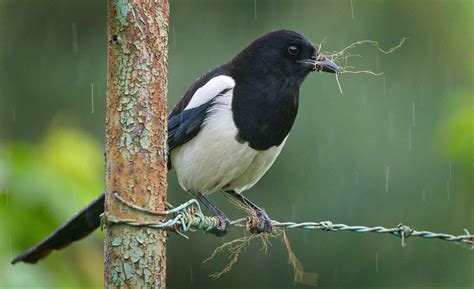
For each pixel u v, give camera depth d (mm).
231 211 14062
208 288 14750
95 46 16969
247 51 8297
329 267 14086
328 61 8359
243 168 8195
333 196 13711
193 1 15055
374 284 13969
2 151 7727
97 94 16562
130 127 5605
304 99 13820
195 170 8156
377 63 14703
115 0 5605
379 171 13812
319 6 14789
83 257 7812
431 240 14016
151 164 5637
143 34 5621
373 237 14016
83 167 7949
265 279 14438
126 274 5566
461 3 15305
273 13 14898
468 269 13945
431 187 13836
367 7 14930
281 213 13789
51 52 17031
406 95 14602
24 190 7574
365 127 13898
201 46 14914
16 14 17469
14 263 7309
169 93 14617
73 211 7695
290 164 13773
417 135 14188
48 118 16562
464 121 11531
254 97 8031
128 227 5582
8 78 17031
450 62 15039
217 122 7977
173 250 14797
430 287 13977
